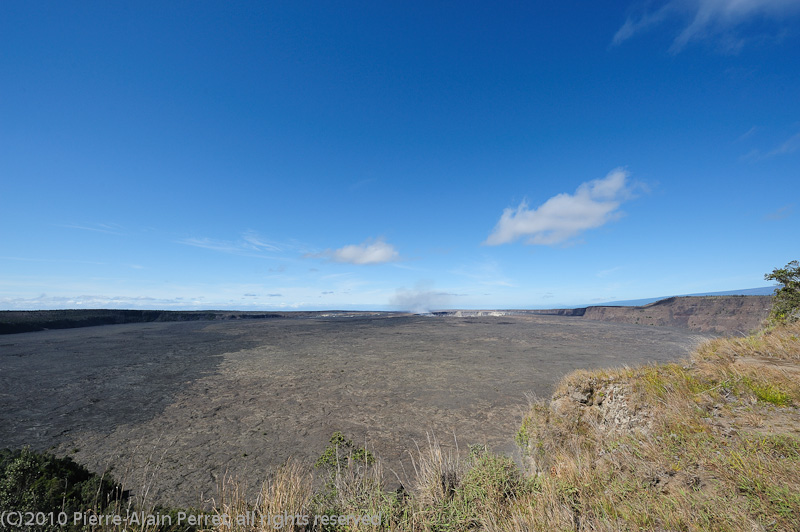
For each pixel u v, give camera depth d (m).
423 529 3.64
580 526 3.09
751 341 8.62
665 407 5.86
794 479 2.86
